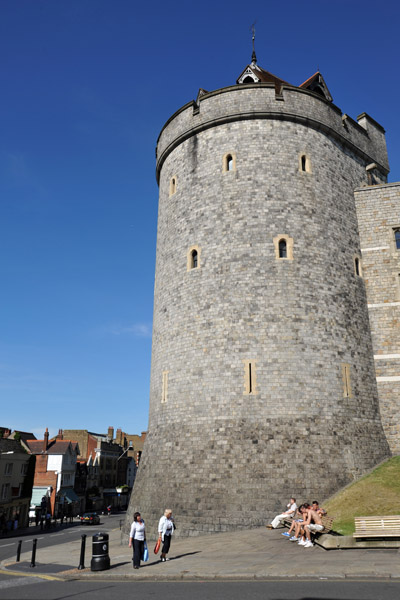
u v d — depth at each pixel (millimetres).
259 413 20469
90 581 11398
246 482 19156
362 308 24516
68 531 37719
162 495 20891
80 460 69938
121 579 11508
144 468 23266
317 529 13625
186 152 26750
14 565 15188
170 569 11789
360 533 12789
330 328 22500
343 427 21031
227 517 18672
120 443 87562
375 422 22594
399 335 24047
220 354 21844
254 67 30984
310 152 25219
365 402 22516
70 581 11523
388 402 23234
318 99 26266
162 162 29547
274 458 19453
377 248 25703
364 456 21062
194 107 26828
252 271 22578
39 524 48500
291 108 25250
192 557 13648
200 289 23391
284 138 24906
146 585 10242
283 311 21922
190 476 20328
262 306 22000
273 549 13641
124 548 19109
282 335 21547
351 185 27016
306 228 23641
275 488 18875
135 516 12859
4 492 40812
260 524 18250
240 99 25359
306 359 21391
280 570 10523
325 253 23766
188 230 24969
